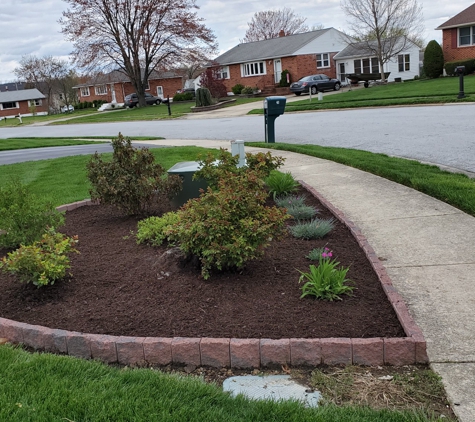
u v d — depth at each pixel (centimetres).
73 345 348
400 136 1305
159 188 646
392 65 4128
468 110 1686
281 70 4375
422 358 315
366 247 491
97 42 4406
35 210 562
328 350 322
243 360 328
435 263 456
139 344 336
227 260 436
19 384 299
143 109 4462
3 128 4231
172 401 280
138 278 459
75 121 4081
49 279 445
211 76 4259
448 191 657
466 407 268
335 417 263
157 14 4412
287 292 413
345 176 856
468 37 3447
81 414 271
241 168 657
